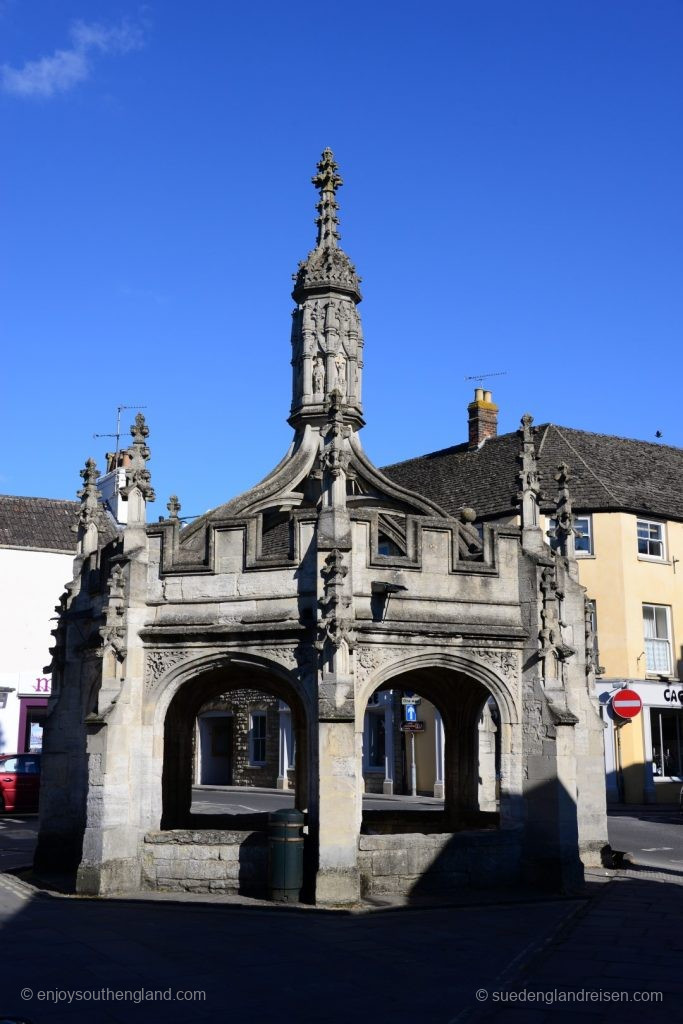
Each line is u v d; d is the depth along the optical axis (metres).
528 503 18.19
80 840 18.58
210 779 53.62
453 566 17.17
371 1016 9.54
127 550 17.31
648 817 31.94
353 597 16.27
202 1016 9.53
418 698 41.19
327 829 15.16
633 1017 9.46
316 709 15.79
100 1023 9.27
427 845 16.20
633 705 34.75
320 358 19.95
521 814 16.98
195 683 19.86
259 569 16.70
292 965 11.47
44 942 12.57
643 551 40.16
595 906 15.20
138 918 14.16
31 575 41.94
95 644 17.72
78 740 19.09
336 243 20.53
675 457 46.00
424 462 48.59
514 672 17.36
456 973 11.14
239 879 15.96
